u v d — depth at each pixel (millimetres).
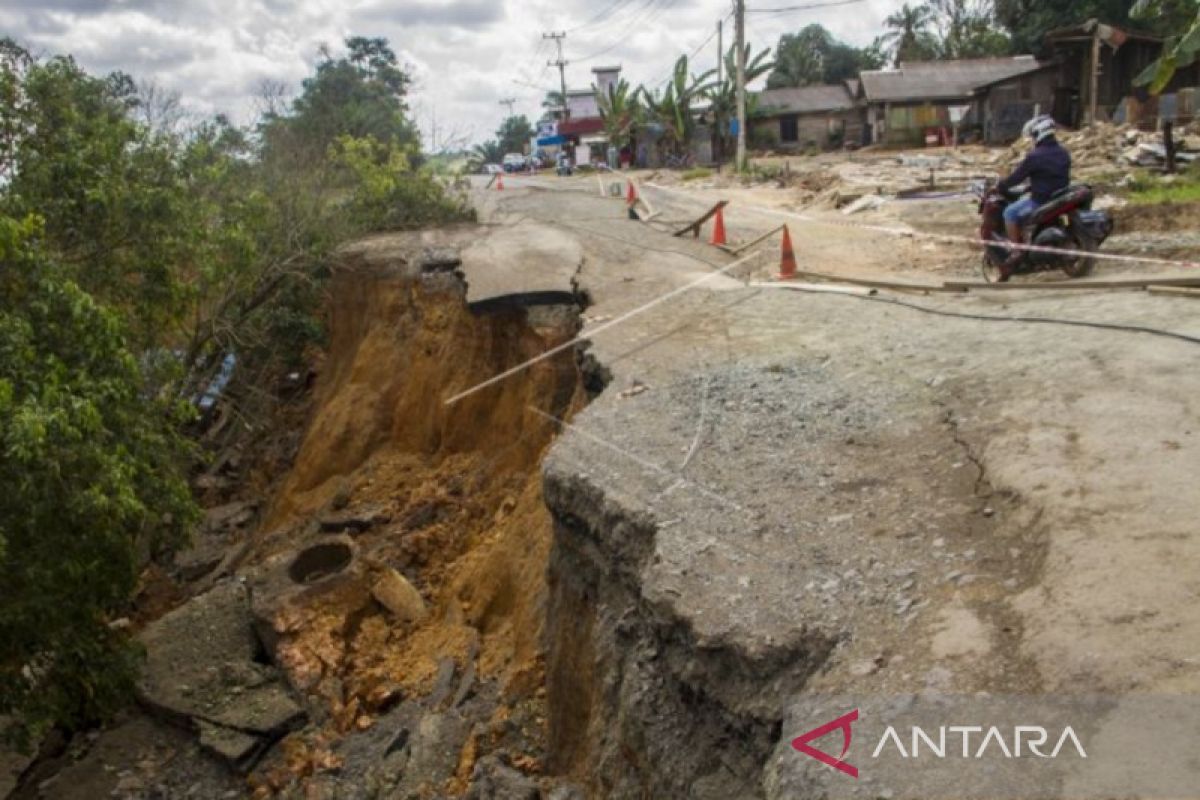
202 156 13508
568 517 6371
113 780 9305
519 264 13242
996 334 7840
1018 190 10727
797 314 9547
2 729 9914
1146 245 11547
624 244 14852
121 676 9641
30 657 8805
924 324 8594
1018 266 10305
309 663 10141
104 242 11047
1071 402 5949
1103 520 4449
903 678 3762
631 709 5137
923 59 55250
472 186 27125
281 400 17844
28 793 9445
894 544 4793
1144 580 3928
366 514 12633
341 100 31156
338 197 18734
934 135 40031
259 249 16141
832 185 24766
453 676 9203
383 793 8094
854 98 45469
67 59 11094
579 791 6324
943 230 16016
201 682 10242
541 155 59906
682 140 45250
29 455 7309
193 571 14000
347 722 9305
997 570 4363
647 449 6418
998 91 36000
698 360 8242
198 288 12711
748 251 14195
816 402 6887
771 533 5105
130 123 11906
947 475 5410
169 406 11742
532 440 11414
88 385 8633
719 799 4266
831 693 3816
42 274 8898
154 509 9773
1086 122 29859
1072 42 30984
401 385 14422
